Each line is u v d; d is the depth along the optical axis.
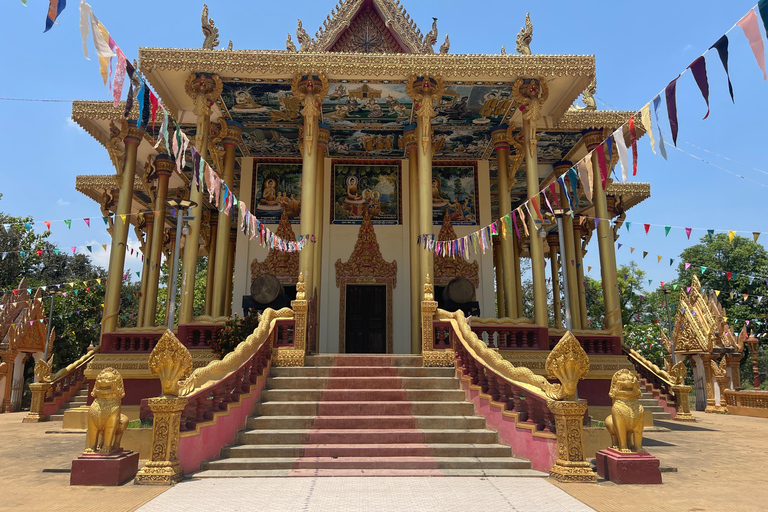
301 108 15.41
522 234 24.14
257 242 18.34
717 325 21.17
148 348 12.77
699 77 5.46
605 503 5.57
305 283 12.41
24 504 5.36
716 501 5.72
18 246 29.95
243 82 13.94
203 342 12.45
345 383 9.70
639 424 6.76
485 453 7.64
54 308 27.72
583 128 16.11
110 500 5.51
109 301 14.20
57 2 4.27
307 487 6.20
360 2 15.43
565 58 13.59
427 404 8.95
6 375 19.19
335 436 7.95
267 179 18.80
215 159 16.22
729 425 14.59
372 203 18.69
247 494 5.83
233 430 8.02
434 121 16.42
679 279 39.19
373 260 18.19
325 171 18.86
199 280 42.31
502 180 16.48
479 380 9.11
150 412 8.27
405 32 15.45
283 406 8.83
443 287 17.94
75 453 8.91
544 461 7.09
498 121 16.50
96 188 20.95
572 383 6.79
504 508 5.34
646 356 33.97
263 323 10.27
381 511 5.21
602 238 15.32
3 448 9.53
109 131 16.62
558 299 24.16
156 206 18.66
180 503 5.42
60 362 28.41
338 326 17.59
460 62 13.55
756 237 10.66
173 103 14.91
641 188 21.59
